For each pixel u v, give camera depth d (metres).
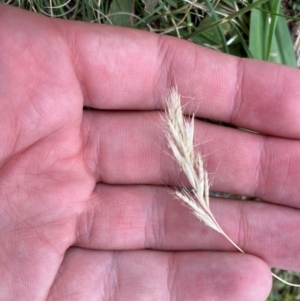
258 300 0.09
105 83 0.09
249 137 0.10
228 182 0.10
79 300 0.09
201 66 0.09
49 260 0.09
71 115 0.09
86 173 0.10
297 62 0.11
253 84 0.09
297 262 0.09
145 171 0.10
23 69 0.08
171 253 0.10
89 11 0.11
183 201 0.10
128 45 0.09
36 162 0.09
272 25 0.10
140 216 0.10
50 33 0.09
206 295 0.09
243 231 0.10
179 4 0.11
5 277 0.09
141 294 0.09
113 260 0.10
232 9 0.11
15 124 0.09
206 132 0.10
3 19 0.08
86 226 0.10
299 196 0.09
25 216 0.09
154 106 0.10
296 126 0.09
